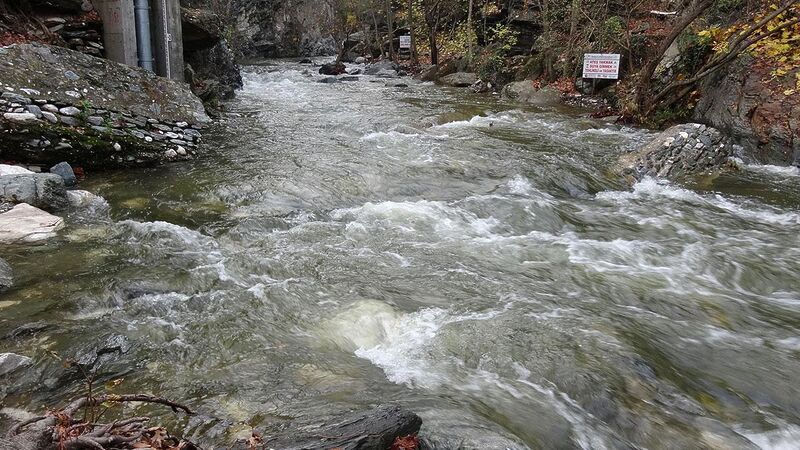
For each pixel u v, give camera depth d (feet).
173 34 37.24
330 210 23.07
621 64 52.19
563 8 61.82
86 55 28.48
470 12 70.23
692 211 25.22
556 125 40.68
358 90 60.13
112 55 34.53
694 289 17.84
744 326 15.67
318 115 41.55
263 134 34.37
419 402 10.94
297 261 17.89
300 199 23.80
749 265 19.70
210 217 21.52
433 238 20.75
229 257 17.79
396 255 18.93
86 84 26.99
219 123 37.19
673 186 28.53
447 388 11.73
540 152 31.83
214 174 25.99
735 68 37.40
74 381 11.28
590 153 32.40
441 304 15.64
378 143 32.86
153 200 22.77
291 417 10.16
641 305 16.57
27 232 18.29
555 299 16.40
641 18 58.29
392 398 11.07
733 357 14.01
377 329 14.16
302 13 131.95
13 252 17.25
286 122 38.42
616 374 12.58
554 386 12.12
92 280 15.71
